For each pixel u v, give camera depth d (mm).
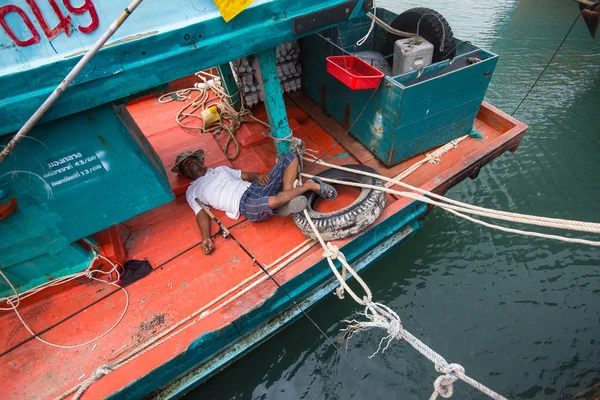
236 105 5059
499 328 3822
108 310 3129
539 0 9711
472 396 3445
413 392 3467
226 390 3551
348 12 3035
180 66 2641
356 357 3697
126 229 3781
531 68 7414
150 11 2398
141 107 5586
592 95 6648
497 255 4445
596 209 4914
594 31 3605
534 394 3414
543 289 4082
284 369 3676
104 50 2328
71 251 3154
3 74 2170
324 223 3240
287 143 3961
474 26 8797
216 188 3768
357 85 3514
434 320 3934
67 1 2170
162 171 3730
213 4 2531
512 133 4168
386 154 4059
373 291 4207
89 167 2828
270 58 3252
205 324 2865
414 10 4207
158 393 3002
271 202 3418
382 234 3650
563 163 5547
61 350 2908
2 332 3045
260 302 2967
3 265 2930
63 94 2357
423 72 3652
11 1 2049
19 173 2590
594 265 4250
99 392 2562
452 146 4312
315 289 3555
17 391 2701
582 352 3580
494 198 5195
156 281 3303
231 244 3545
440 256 4496
